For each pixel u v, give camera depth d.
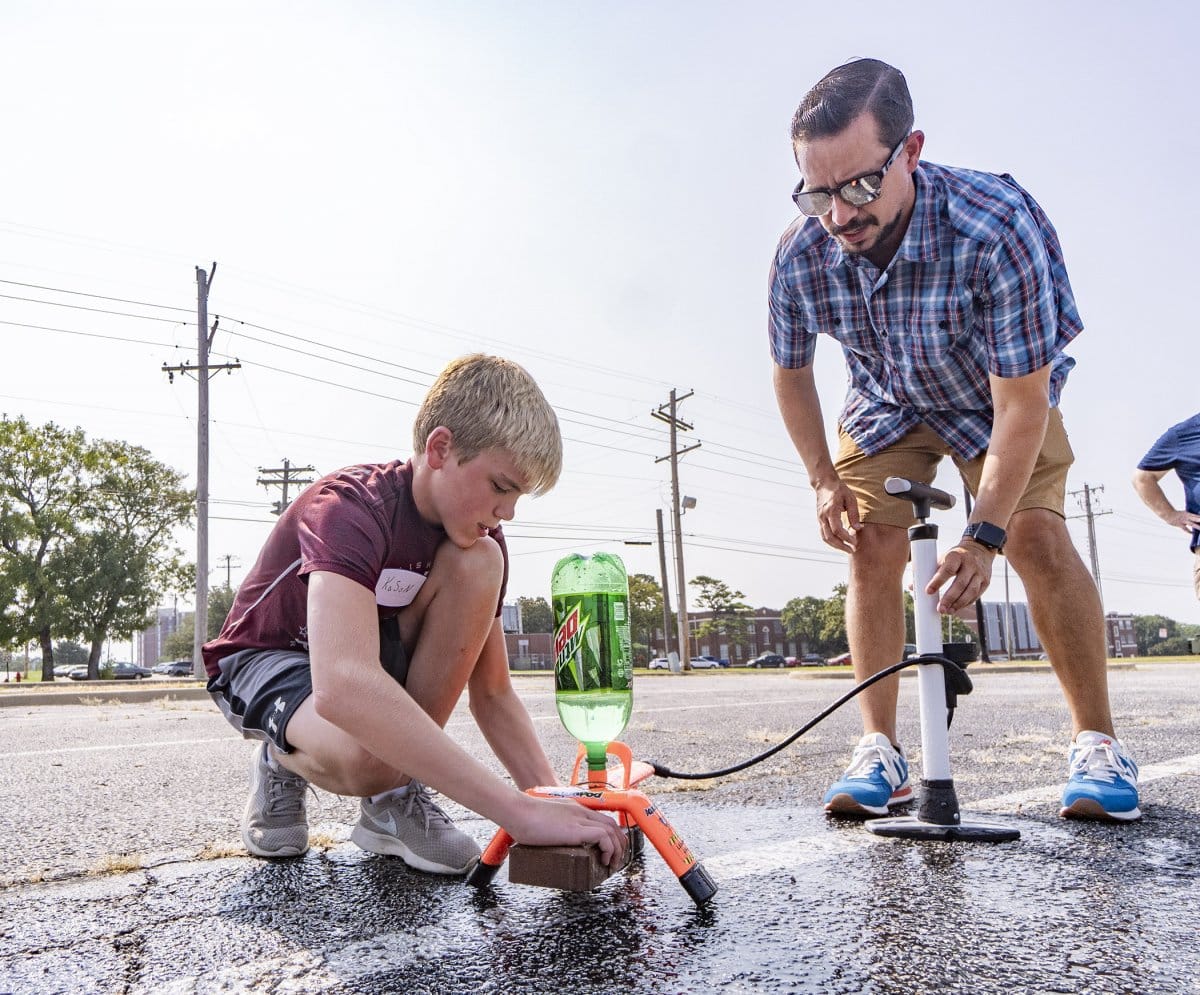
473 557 1.43
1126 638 83.75
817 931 1.12
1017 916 1.17
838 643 67.62
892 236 1.72
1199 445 3.28
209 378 17.53
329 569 1.23
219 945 1.11
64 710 6.48
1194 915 1.16
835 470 2.07
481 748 3.07
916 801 2.01
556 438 1.38
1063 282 1.78
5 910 1.27
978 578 1.59
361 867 1.49
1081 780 1.77
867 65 1.62
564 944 1.09
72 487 29.72
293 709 1.35
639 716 4.78
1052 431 1.89
